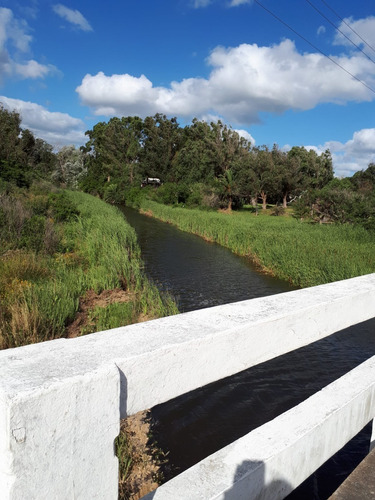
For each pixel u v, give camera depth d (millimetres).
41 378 871
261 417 5543
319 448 1486
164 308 8938
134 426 5141
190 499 1081
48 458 855
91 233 16516
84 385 896
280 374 6781
